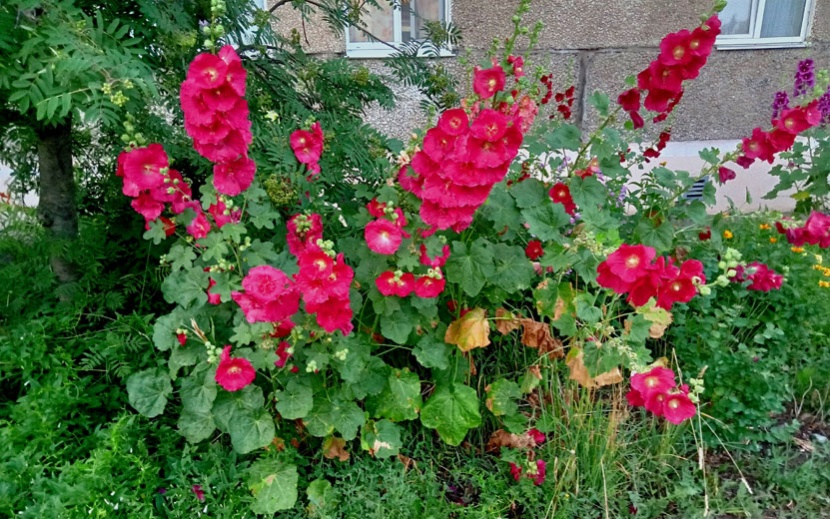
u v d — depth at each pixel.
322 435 2.34
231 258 2.43
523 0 2.55
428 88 3.58
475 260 2.44
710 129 6.37
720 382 2.76
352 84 3.33
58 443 2.32
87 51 2.11
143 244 3.31
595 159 2.85
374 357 2.52
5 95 2.44
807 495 2.58
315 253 1.92
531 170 3.20
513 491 2.47
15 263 3.24
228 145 2.09
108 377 2.66
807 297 3.22
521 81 2.62
